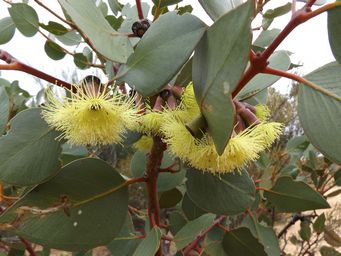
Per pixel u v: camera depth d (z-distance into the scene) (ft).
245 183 0.56
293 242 1.48
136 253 0.56
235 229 0.72
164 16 0.46
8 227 0.50
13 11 0.71
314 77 0.44
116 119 0.46
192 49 0.42
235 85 0.33
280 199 0.75
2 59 0.47
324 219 1.14
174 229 0.92
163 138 0.50
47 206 0.53
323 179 1.17
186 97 0.47
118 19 0.84
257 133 0.47
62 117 0.46
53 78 0.48
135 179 0.59
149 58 0.45
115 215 0.57
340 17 0.39
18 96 1.01
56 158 0.49
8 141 0.48
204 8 0.42
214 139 0.37
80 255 0.90
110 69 0.64
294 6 0.44
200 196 0.57
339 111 0.43
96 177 0.56
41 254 0.99
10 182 0.47
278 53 0.67
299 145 1.14
